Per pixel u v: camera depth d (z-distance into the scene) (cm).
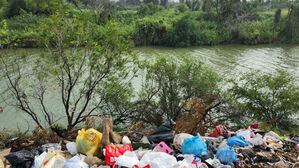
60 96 1353
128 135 636
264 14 6994
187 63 1114
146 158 438
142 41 4275
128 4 9519
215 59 2888
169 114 1076
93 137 493
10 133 910
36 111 1227
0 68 796
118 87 952
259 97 1227
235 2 5984
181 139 550
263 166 498
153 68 1099
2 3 1942
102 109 1062
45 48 814
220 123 1005
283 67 2458
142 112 1030
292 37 4950
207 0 6209
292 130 1142
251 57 3077
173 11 7238
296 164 499
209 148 536
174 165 415
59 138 616
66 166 406
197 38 4491
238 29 4816
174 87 1088
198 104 761
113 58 868
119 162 415
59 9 774
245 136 629
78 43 805
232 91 1309
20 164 436
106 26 862
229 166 457
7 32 760
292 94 1194
